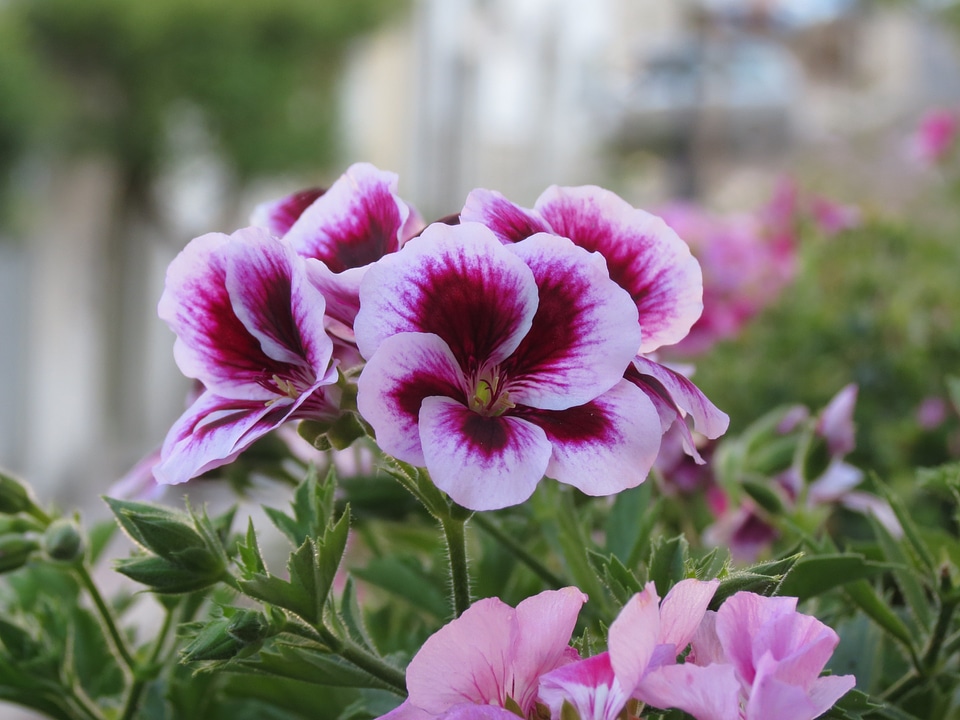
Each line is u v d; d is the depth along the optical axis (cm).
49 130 270
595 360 28
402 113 446
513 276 28
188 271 30
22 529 38
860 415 83
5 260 281
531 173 532
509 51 515
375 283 28
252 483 41
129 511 32
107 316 323
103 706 40
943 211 167
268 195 384
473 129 487
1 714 83
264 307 30
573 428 28
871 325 93
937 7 308
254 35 332
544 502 36
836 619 38
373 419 27
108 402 322
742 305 103
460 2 465
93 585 37
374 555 46
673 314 31
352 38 357
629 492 37
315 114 361
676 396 28
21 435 288
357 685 31
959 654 35
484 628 25
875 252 111
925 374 88
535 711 26
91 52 313
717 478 49
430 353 28
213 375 30
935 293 98
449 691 25
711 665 24
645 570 32
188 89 322
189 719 37
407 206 31
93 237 316
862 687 34
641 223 31
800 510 44
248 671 31
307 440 30
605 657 25
